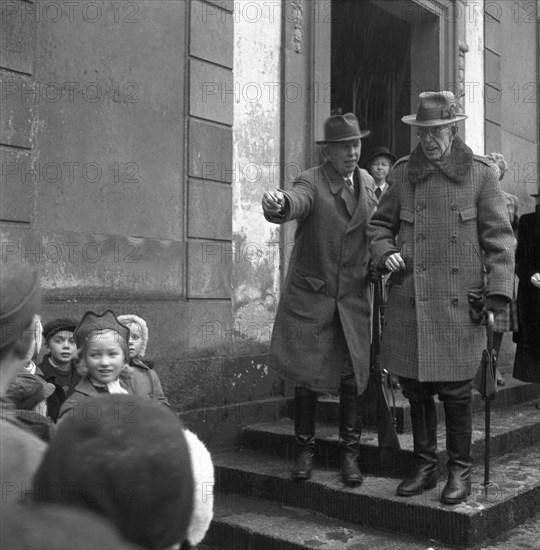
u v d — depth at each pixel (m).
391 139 7.69
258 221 5.29
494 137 7.86
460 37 7.33
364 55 7.93
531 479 3.84
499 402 5.41
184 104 4.75
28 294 1.34
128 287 4.36
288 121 5.48
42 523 0.80
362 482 3.73
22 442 1.16
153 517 0.82
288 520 3.67
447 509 3.27
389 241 3.57
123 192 4.36
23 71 3.84
